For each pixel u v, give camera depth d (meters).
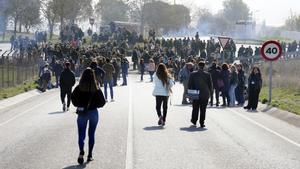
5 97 54.12
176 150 25.30
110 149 25.28
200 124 34.19
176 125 35.06
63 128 32.72
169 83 34.66
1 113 41.91
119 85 79.12
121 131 31.59
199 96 33.91
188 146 26.52
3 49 130.12
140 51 118.00
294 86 68.50
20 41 124.69
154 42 132.12
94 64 40.06
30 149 25.11
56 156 23.34
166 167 21.30
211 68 51.09
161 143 27.30
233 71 51.03
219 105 51.66
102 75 43.50
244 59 120.12
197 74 34.19
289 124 37.00
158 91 34.59
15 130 31.84
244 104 53.03
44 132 30.92
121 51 116.69
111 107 46.94
